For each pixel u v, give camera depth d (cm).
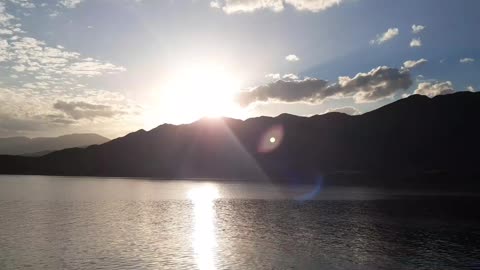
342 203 10125
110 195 12338
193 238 4938
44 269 3412
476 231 5641
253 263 3734
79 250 4147
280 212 8031
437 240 4947
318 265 3700
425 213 7831
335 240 4919
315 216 7356
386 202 10456
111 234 5134
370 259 3947
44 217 6719
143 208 8550
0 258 3781
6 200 10050
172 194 13188
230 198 11688
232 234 5303
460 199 11644
